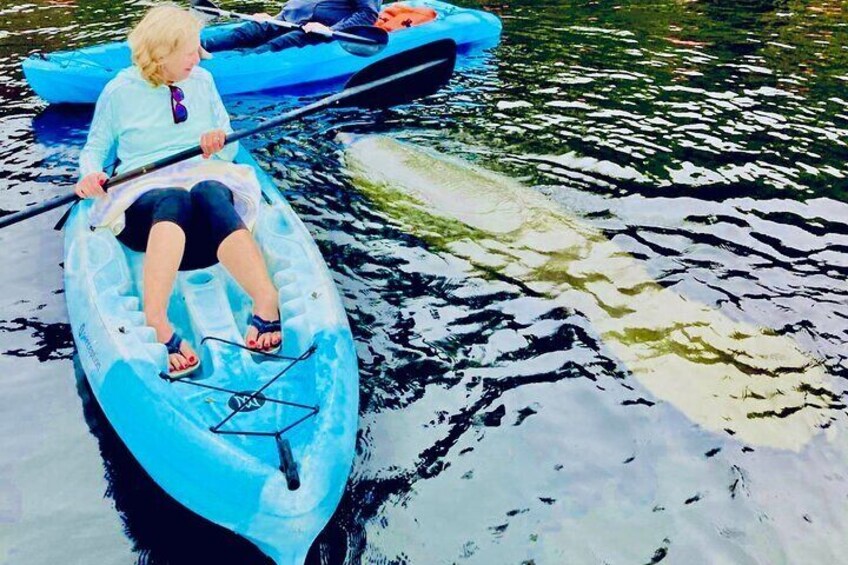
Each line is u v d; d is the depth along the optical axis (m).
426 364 2.76
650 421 2.53
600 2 8.01
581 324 3.00
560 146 4.58
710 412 2.57
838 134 4.80
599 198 3.99
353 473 2.28
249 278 2.48
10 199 3.85
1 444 2.35
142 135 2.88
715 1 8.12
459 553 2.05
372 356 2.79
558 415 2.55
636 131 4.81
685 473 2.34
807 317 3.08
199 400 2.16
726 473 2.34
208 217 2.58
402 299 3.13
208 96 2.99
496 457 2.37
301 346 2.36
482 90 5.43
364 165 4.21
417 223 3.69
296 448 1.99
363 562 2.01
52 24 6.79
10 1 7.59
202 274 2.68
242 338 2.43
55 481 2.22
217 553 1.99
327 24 5.59
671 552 2.08
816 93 5.49
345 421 2.08
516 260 3.41
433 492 2.23
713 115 5.08
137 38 2.72
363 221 3.70
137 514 2.11
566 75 5.77
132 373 2.18
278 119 3.00
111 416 2.20
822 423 2.54
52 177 4.09
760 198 4.02
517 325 2.99
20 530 2.07
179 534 2.04
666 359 2.82
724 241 3.62
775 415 2.57
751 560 2.07
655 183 4.16
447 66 4.79
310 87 5.43
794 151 4.57
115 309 2.43
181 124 2.91
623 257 3.45
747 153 4.54
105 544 2.03
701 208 3.91
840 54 6.34
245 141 4.54
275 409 2.13
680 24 7.22
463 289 3.21
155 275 2.38
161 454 2.00
